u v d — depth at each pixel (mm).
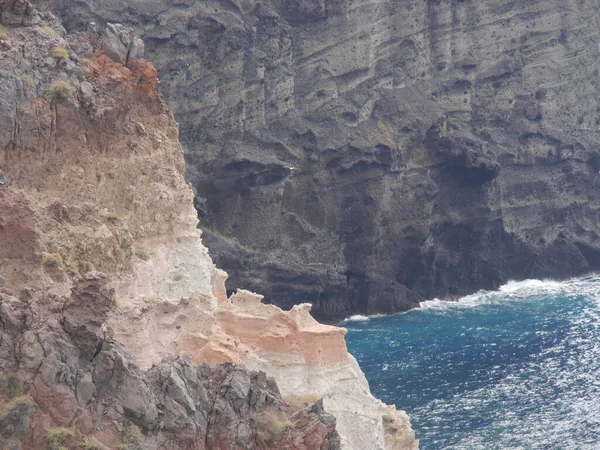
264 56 156625
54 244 44438
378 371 122500
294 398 50094
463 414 105375
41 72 48344
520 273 182125
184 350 50938
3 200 42312
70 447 37375
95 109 51250
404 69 172250
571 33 188500
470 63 178125
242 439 42531
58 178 48156
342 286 159500
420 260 167500
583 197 188750
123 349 40625
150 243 54906
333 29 164875
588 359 125250
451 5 177125
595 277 187375
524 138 181625
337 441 46281
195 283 55938
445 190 172250
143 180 55094
